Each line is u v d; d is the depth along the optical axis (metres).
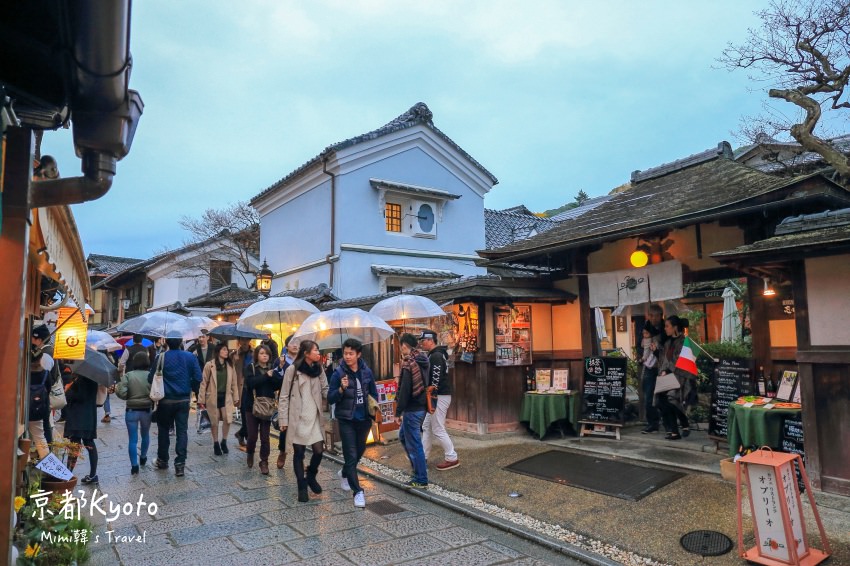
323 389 7.23
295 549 4.61
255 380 7.25
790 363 6.71
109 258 37.06
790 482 4.07
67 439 6.61
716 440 6.98
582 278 9.23
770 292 6.99
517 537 4.88
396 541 4.79
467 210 18.52
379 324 7.35
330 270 15.76
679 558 4.20
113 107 2.98
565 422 8.77
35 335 6.26
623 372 8.25
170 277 25.16
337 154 15.64
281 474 7.23
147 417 7.65
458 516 5.45
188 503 5.93
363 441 6.11
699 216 6.55
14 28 2.92
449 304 9.75
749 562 4.05
